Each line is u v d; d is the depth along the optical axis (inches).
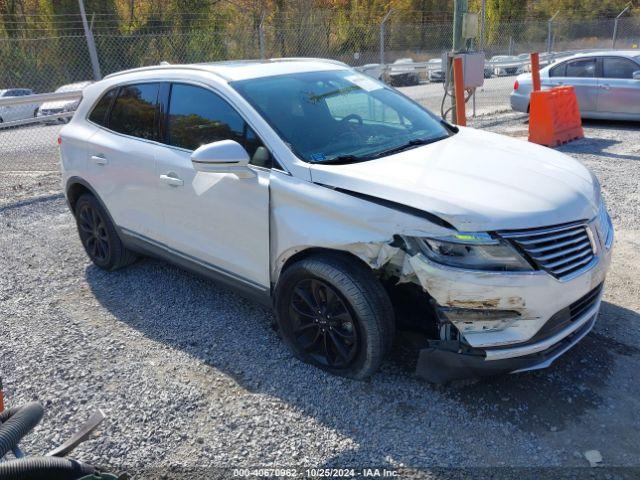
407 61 792.3
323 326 129.3
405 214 112.7
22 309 174.7
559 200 117.3
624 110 428.5
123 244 187.3
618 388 124.5
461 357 112.6
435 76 810.2
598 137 396.8
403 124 159.3
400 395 124.9
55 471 60.7
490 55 906.7
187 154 153.6
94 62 462.9
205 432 117.4
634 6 1428.4
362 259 116.9
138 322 163.5
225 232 144.6
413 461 106.8
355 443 112.2
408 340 131.6
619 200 253.6
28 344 153.6
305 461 108.3
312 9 1062.4
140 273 197.2
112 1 910.4
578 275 114.0
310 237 122.8
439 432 113.8
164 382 134.2
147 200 165.6
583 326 125.7
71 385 134.6
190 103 155.8
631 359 134.6
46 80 653.3
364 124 152.0
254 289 143.2
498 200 113.1
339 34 721.0
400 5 1364.4
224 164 128.0
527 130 427.5
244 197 136.3
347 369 128.8
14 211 281.3
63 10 903.7
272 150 134.2
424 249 110.4
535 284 108.0
